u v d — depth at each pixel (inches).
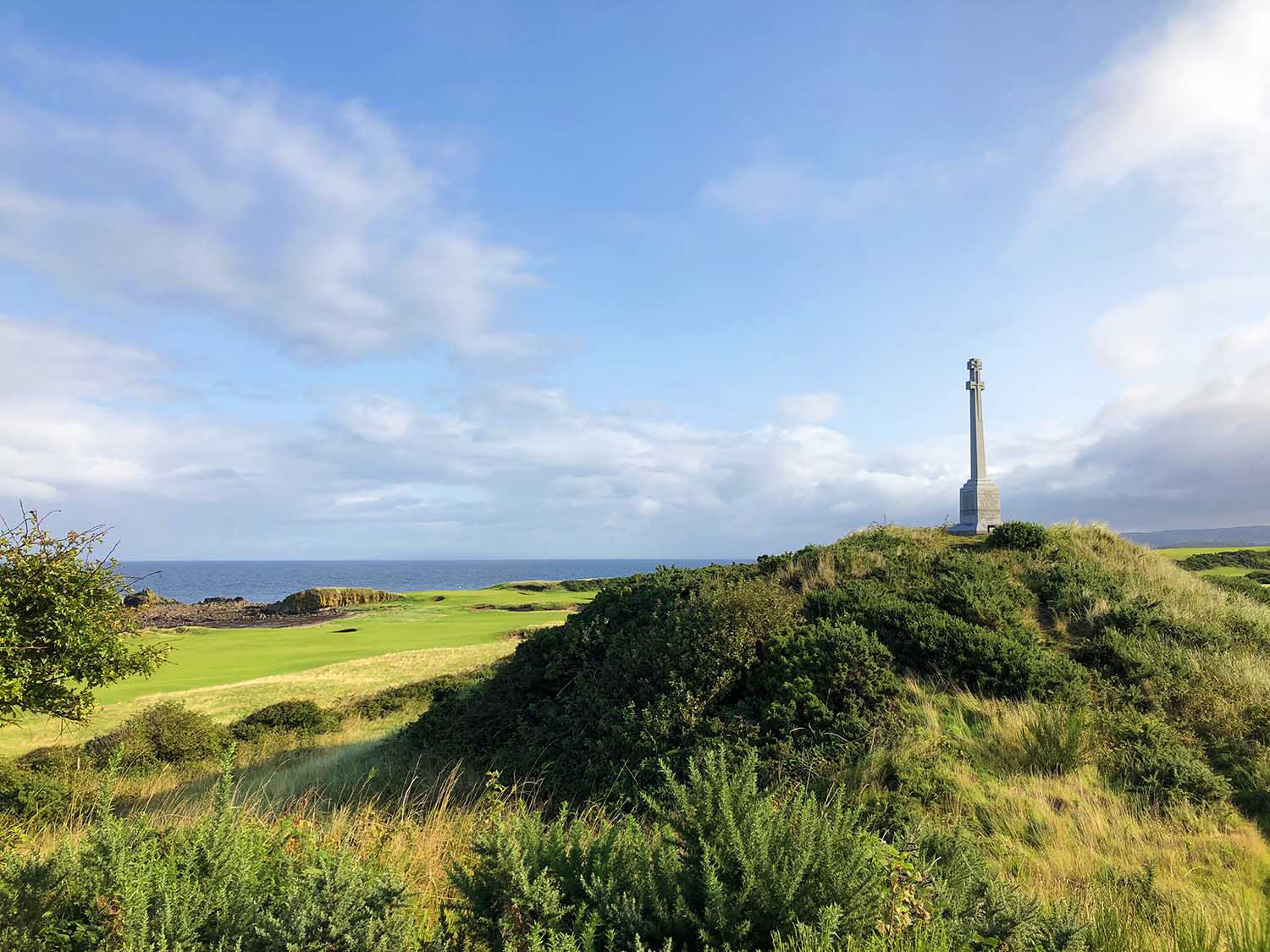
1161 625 457.4
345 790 378.0
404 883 137.1
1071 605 494.6
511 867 129.3
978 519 821.2
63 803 378.9
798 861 127.2
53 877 125.6
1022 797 291.4
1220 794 290.8
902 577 535.8
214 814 150.6
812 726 352.8
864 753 329.1
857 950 117.2
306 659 1424.7
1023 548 618.2
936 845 194.1
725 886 127.1
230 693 970.7
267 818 234.8
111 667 362.0
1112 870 235.1
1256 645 443.8
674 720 362.3
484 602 3034.0
